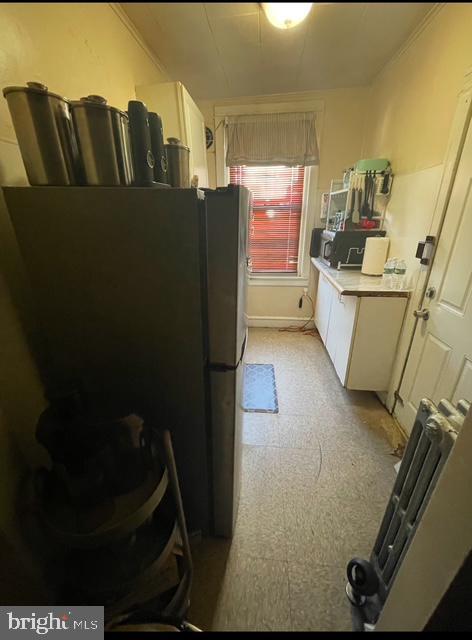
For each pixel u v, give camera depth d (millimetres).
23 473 929
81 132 787
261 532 1289
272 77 2395
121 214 782
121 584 777
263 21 1530
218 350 958
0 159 863
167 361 929
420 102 1772
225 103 2867
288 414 2086
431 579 612
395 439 1841
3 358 867
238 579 1116
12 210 801
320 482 1545
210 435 1071
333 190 2854
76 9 1211
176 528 894
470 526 514
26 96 729
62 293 878
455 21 1430
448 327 1442
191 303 851
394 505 938
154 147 952
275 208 3273
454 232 1427
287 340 3291
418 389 1700
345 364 2080
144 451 816
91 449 725
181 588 910
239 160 2945
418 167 1801
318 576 1126
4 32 870
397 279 1946
